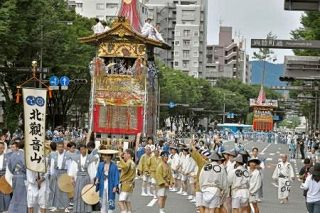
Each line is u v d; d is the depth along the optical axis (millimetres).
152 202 27609
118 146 47469
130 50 54281
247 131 140375
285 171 30703
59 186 21188
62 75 62281
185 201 28391
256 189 21375
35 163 18828
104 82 53594
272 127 150250
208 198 18156
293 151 69875
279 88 65562
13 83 56844
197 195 19844
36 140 19047
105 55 54469
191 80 147625
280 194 30562
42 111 19250
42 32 53500
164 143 42438
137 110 53312
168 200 28578
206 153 23656
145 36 53969
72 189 21047
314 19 51500
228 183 19250
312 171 18047
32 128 19125
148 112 55250
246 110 189875
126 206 20875
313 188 17953
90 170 20047
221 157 18672
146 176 30078
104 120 53500
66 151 22312
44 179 19547
